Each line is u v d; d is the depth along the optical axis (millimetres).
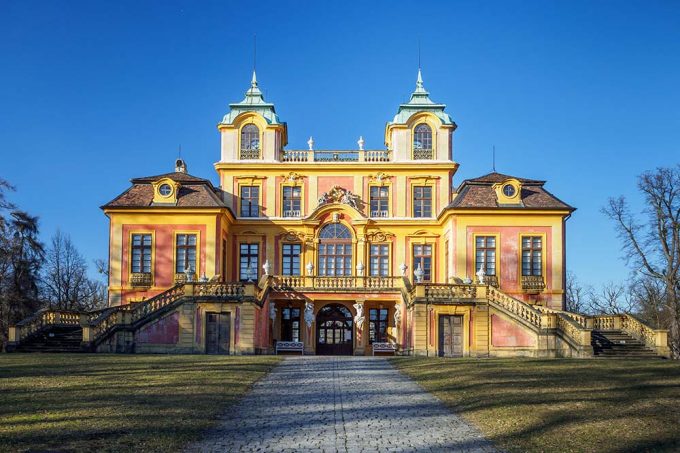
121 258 51312
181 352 42656
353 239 54469
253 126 55719
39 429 16828
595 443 16109
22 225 60719
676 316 55344
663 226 56406
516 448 15969
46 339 42750
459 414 20203
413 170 55125
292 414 20172
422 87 57219
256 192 55250
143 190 52625
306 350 49125
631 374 27047
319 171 55281
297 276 48875
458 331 43500
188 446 16109
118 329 42500
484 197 51906
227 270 54031
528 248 51250
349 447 16234
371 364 33906
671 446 15711
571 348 40656
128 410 19469
